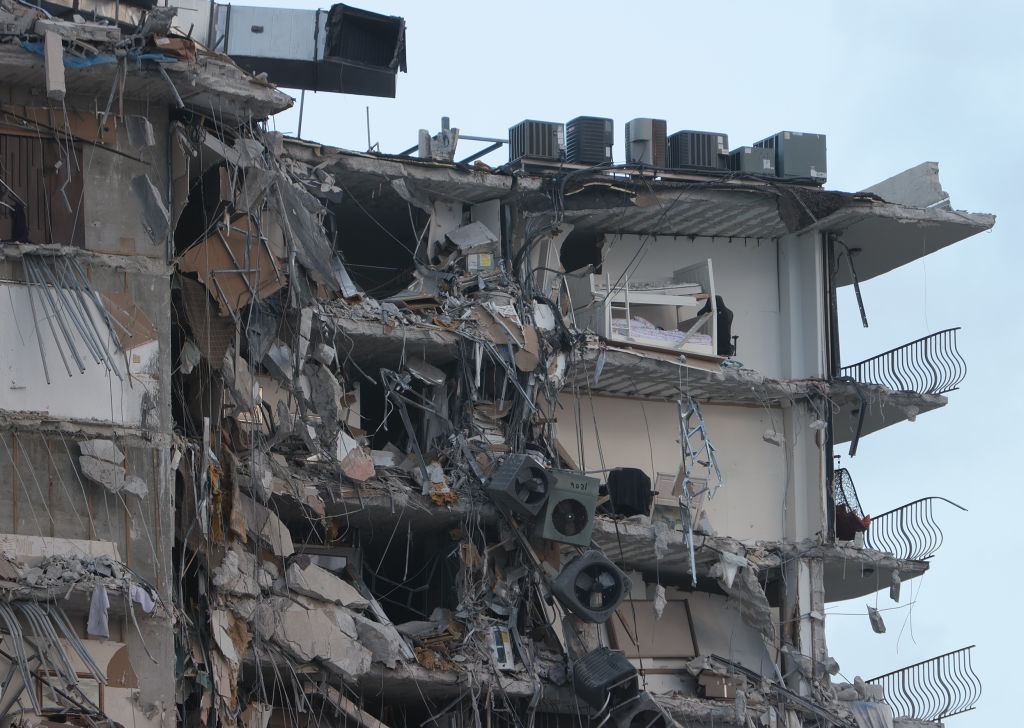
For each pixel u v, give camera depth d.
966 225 145.75
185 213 102.88
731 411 142.62
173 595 97.56
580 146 141.75
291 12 129.50
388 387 125.06
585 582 122.88
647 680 133.25
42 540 91.06
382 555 132.25
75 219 96.00
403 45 129.50
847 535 142.12
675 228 142.75
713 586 140.00
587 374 134.50
